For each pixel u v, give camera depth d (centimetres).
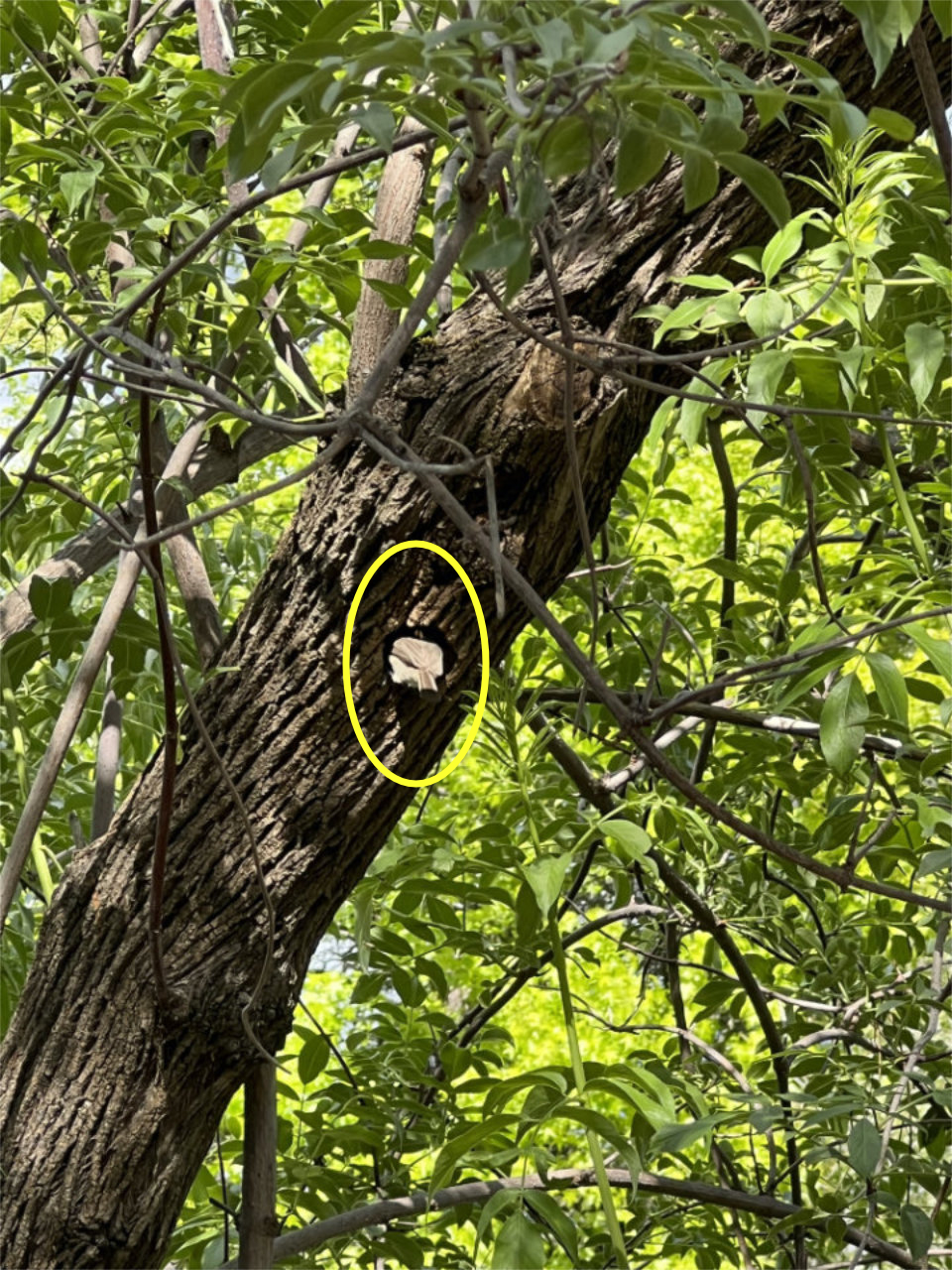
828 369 141
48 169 180
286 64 75
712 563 203
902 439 219
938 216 154
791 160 150
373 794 146
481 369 144
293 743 145
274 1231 158
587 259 148
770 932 234
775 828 249
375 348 150
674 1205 225
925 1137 207
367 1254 198
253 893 145
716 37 144
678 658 259
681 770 254
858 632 136
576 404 143
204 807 146
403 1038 222
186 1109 144
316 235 167
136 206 171
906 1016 210
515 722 157
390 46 72
